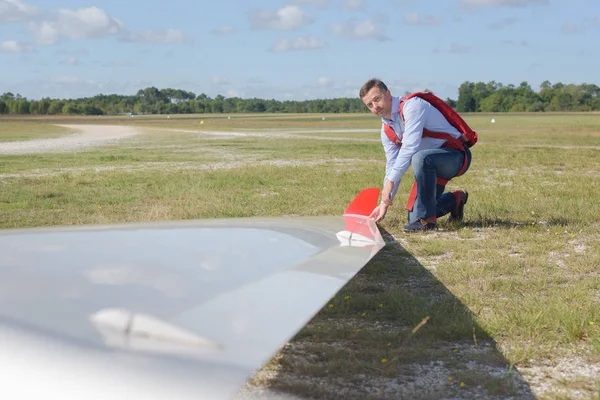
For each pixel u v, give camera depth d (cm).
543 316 316
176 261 138
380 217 402
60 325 101
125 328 100
